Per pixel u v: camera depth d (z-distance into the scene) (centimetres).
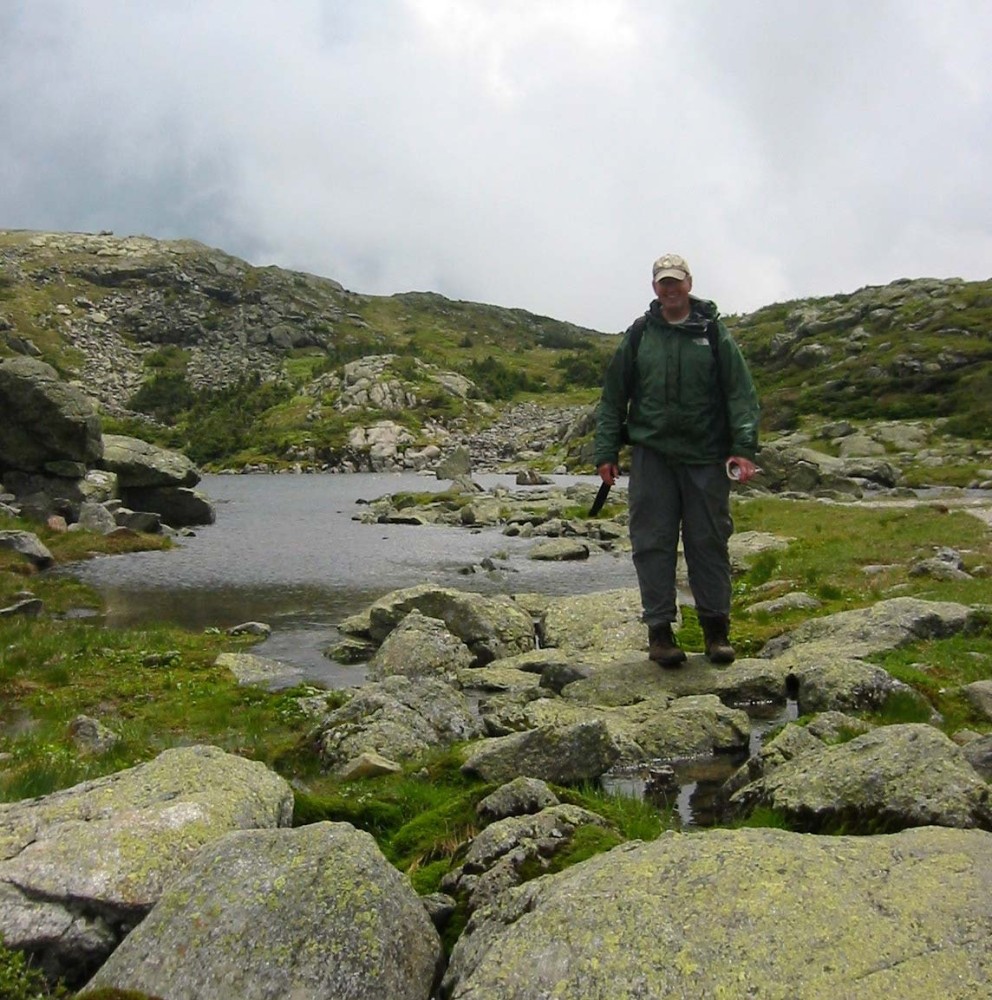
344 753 868
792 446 8731
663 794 750
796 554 2244
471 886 512
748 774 715
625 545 3112
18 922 457
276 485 8131
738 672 1059
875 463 6253
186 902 443
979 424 8469
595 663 1182
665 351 1084
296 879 442
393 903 441
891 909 382
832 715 819
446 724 948
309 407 14312
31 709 1091
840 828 569
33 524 3216
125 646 1450
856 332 12394
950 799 545
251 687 1207
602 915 391
